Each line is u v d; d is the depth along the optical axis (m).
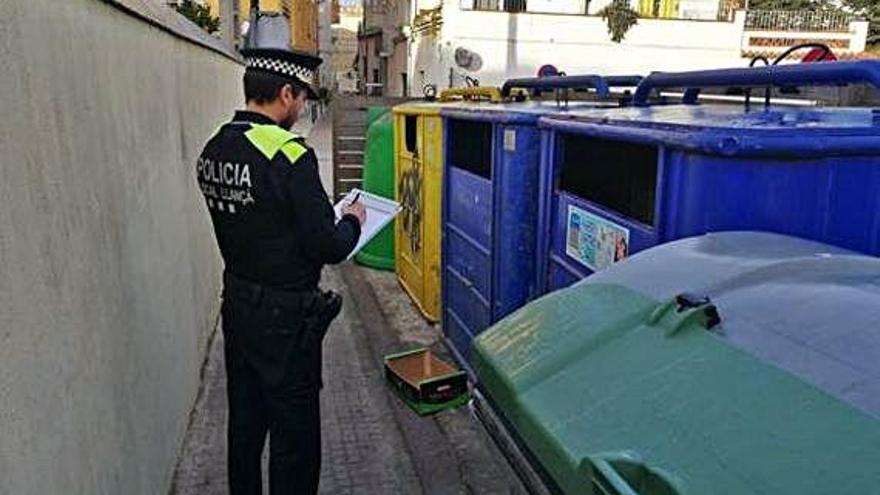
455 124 4.57
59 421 1.75
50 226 1.76
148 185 3.00
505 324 1.84
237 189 2.34
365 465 3.31
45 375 1.67
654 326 1.50
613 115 2.63
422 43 20.14
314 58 2.54
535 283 3.46
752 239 1.85
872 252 2.09
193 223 4.20
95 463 2.03
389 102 9.96
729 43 19.33
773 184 2.00
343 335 5.00
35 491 1.58
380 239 6.76
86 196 2.09
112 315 2.28
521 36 18.31
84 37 2.17
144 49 3.09
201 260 4.44
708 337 1.38
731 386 1.22
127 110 2.71
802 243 1.80
